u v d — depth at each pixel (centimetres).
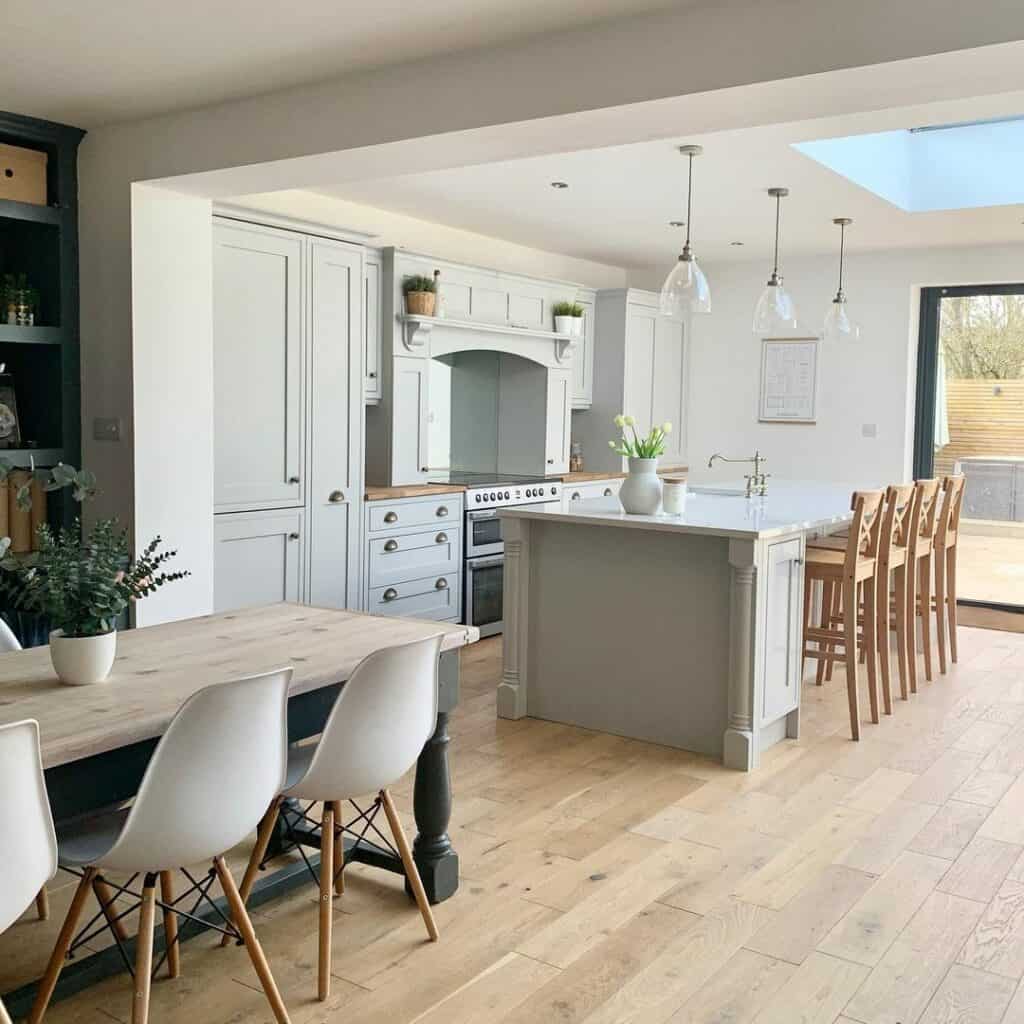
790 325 518
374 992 253
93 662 240
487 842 341
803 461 791
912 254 735
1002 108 385
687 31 303
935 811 372
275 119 388
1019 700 516
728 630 422
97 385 445
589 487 742
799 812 370
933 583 728
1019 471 719
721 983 258
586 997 252
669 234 686
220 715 208
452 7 303
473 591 639
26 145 442
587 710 464
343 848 317
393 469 610
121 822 235
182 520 455
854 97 307
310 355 521
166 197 440
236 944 275
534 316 719
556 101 327
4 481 430
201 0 298
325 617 317
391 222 639
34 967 263
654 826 356
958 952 274
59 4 302
